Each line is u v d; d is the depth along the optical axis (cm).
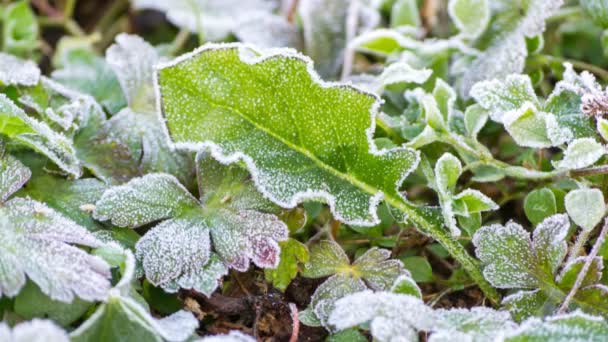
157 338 27
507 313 28
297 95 30
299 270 31
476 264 31
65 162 31
